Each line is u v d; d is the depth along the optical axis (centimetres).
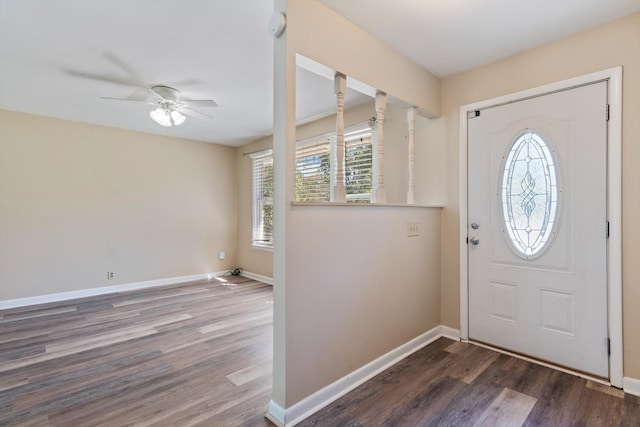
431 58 254
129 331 306
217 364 240
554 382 210
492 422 173
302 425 171
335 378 198
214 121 427
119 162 465
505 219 252
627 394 196
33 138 402
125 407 187
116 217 463
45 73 280
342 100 208
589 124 214
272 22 175
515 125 247
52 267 414
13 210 390
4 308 381
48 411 183
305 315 182
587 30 215
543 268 234
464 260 275
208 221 556
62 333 302
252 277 550
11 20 203
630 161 199
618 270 203
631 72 199
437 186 292
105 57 253
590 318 214
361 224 216
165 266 508
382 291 231
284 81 172
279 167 175
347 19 205
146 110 382
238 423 173
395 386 208
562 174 225
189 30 217
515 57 247
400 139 324
